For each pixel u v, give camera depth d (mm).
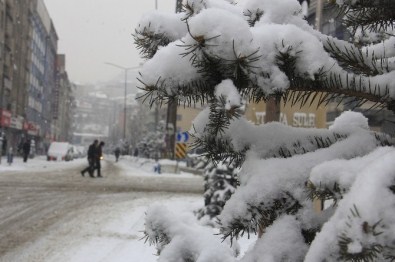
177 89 1563
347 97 1750
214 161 1867
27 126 62312
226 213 1605
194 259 2203
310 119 5875
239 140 1813
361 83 1642
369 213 1033
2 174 22719
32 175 22906
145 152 69125
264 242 1592
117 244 7746
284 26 1540
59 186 17781
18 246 7578
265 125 1862
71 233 8688
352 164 1281
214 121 1662
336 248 1148
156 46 1761
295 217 1604
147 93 1608
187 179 25328
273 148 1784
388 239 1030
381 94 1642
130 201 13883
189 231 2273
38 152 82000
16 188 16453
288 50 1477
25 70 62906
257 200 1582
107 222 9930
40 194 14992
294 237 1573
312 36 1539
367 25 1893
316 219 1604
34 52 72312
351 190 1146
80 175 24844
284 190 1575
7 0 47844
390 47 1980
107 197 14812
